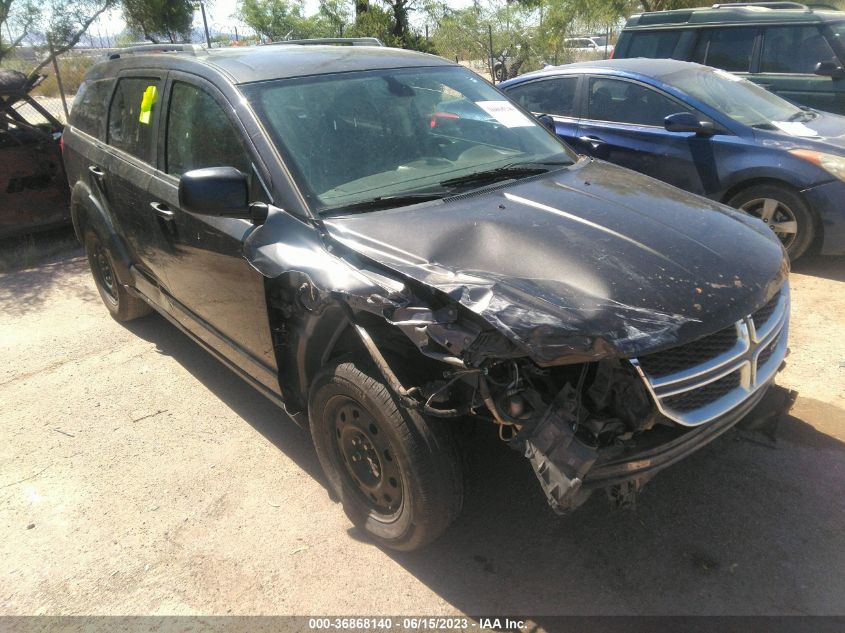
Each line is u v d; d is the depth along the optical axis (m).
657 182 3.47
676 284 2.41
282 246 2.78
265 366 3.28
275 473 3.45
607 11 14.26
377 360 2.47
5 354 4.85
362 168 3.13
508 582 2.71
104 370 4.56
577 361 2.15
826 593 2.58
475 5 15.48
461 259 2.54
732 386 2.50
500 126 3.76
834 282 5.30
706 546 2.83
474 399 2.35
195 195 2.79
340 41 4.65
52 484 3.44
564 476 2.19
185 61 3.71
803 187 5.23
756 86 6.48
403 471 2.56
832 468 3.22
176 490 3.35
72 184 5.04
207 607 2.67
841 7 12.26
